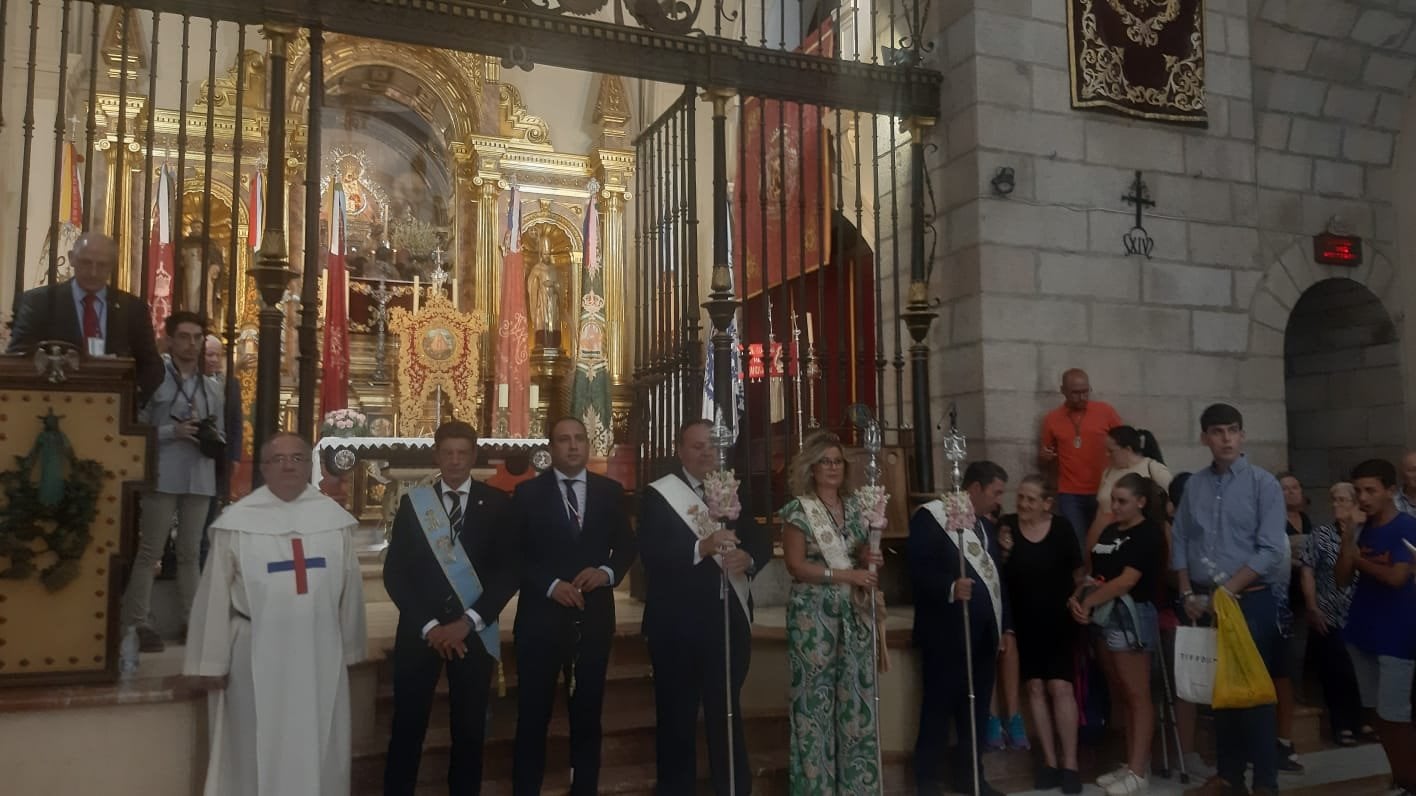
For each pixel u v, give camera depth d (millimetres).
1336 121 7953
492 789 4395
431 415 9727
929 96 6629
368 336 10742
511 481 7840
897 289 6492
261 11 5070
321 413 9461
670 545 4309
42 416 3680
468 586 4094
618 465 8766
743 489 5871
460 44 5477
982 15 6508
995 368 6316
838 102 6371
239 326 9883
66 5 4707
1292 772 5387
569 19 5672
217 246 10266
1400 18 7883
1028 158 6547
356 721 4512
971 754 4668
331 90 11391
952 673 4727
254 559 3672
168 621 4977
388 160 12000
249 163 10172
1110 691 5438
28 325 4172
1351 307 8312
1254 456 7168
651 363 7629
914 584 4883
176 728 3707
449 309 9953
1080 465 6109
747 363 6633
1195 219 7086
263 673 3596
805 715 4270
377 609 6422
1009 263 6426
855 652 4332
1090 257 6672
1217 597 4582
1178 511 5016
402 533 4160
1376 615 4688
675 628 4242
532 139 11383
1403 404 8062
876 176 6500
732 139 10695
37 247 9141
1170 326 6918
